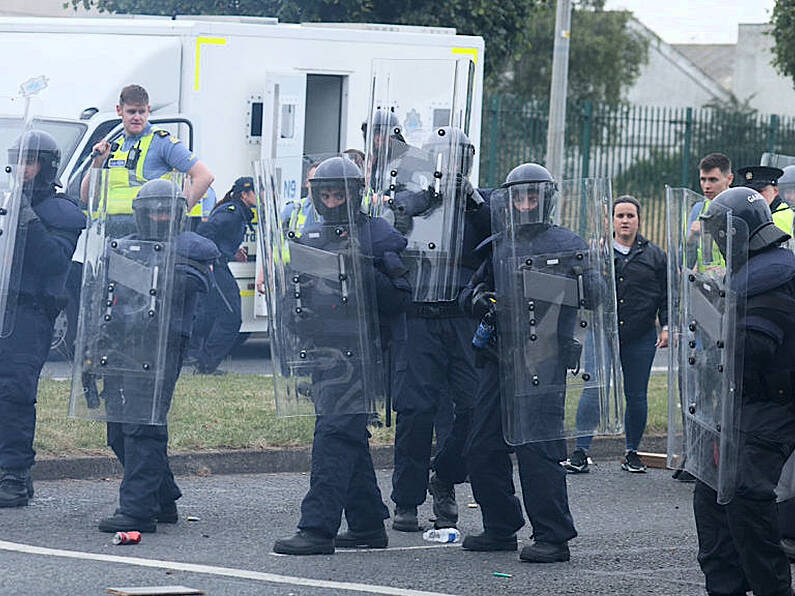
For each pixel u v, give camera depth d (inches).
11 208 547.5
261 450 682.8
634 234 722.8
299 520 559.5
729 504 415.8
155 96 986.1
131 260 517.7
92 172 521.3
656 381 988.6
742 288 413.4
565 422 504.4
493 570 496.1
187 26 992.2
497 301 501.0
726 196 419.5
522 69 2780.5
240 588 446.9
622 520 612.4
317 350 502.3
